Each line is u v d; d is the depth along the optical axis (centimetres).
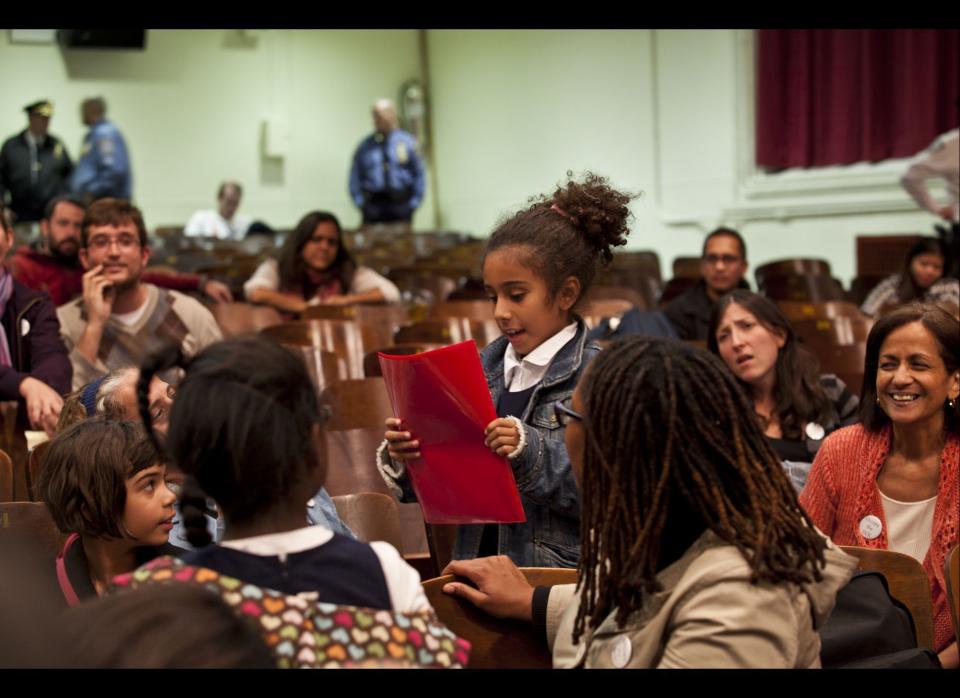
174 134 1504
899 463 259
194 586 117
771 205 1205
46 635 102
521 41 1459
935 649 242
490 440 209
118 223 396
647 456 146
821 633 173
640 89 1322
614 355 151
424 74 1623
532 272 230
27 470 302
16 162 1259
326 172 1592
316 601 134
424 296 757
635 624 150
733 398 150
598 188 237
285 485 136
